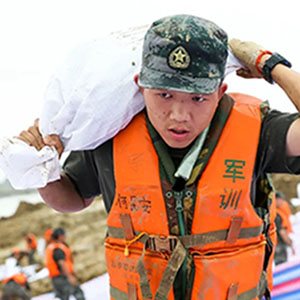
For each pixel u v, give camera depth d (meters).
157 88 1.20
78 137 1.46
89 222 6.36
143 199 1.43
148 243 1.44
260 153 1.41
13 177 1.41
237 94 1.53
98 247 5.90
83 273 5.39
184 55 1.17
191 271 1.42
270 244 1.54
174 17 1.23
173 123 1.23
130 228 1.46
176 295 1.43
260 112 1.44
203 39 1.18
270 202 1.47
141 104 1.44
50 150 1.43
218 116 1.42
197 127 1.25
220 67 1.22
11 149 1.37
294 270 5.40
